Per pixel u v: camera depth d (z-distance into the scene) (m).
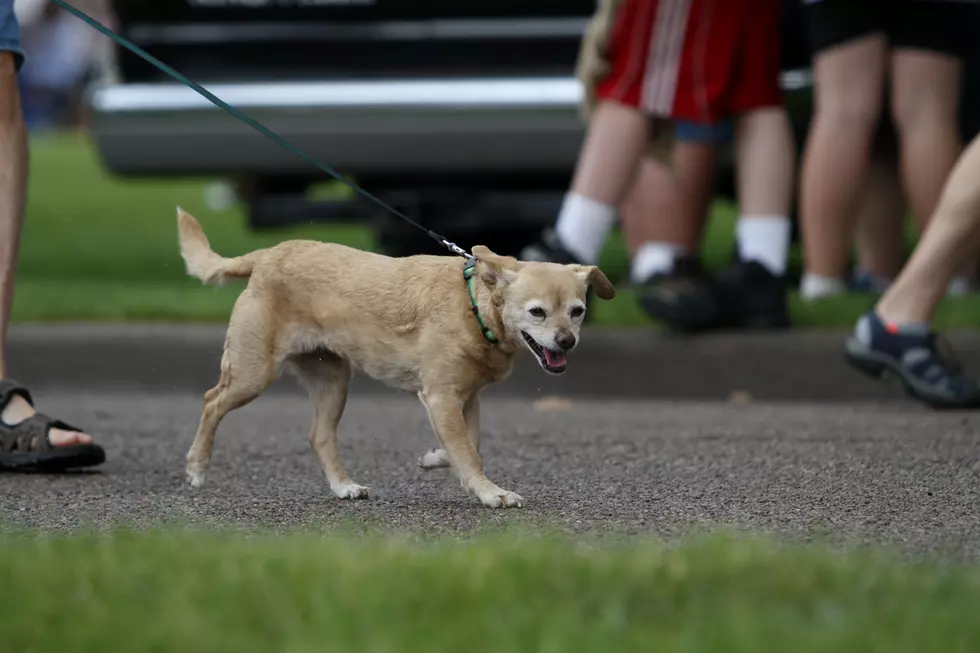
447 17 14.49
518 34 14.44
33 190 31.22
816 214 13.53
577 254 12.02
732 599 5.00
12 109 9.03
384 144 14.49
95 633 4.67
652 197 13.83
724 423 10.56
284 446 9.74
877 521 7.11
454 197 15.83
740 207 12.73
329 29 14.55
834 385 12.02
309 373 8.10
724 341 12.17
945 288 11.02
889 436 9.83
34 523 7.12
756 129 12.46
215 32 14.64
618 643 4.49
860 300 13.09
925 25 12.66
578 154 14.41
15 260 9.08
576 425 10.54
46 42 57.00
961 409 11.02
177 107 14.60
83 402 11.94
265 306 7.80
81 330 12.77
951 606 4.89
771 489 8.02
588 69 12.27
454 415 7.52
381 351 7.60
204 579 5.25
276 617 4.80
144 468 8.88
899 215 15.02
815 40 13.24
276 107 14.51
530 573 5.23
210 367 12.56
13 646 4.60
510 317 7.33
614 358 12.27
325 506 7.65
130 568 5.41
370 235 22.33
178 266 18.53
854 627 4.65
